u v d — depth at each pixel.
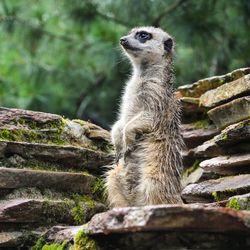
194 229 8.98
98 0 29.47
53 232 11.16
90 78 33.03
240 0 26.00
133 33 15.54
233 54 27.81
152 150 13.45
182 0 26.62
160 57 15.08
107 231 9.23
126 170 13.55
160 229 8.94
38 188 12.02
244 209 11.09
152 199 13.05
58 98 33.38
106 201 13.36
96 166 13.44
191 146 14.97
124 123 14.16
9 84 33.62
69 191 12.50
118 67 29.47
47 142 12.75
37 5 35.19
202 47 27.00
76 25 30.39
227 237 9.30
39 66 32.41
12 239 11.23
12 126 12.39
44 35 32.44
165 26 26.94
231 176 12.74
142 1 26.94
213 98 14.20
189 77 29.20
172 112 14.11
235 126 12.48
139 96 14.56
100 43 31.56
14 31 31.52
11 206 11.16
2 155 11.91
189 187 13.03
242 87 13.31
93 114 35.16
